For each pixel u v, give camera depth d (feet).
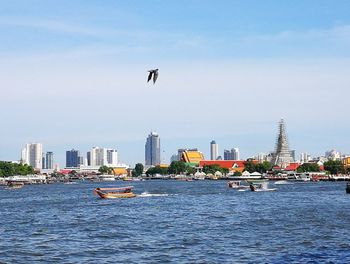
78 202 468.34
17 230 261.24
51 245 211.61
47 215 339.77
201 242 214.07
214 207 388.37
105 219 306.76
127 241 219.00
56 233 247.09
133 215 329.93
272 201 446.19
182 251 194.39
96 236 234.79
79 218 315.37
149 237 229.45
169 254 189.06
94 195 591.37
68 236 236.22
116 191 561.84
